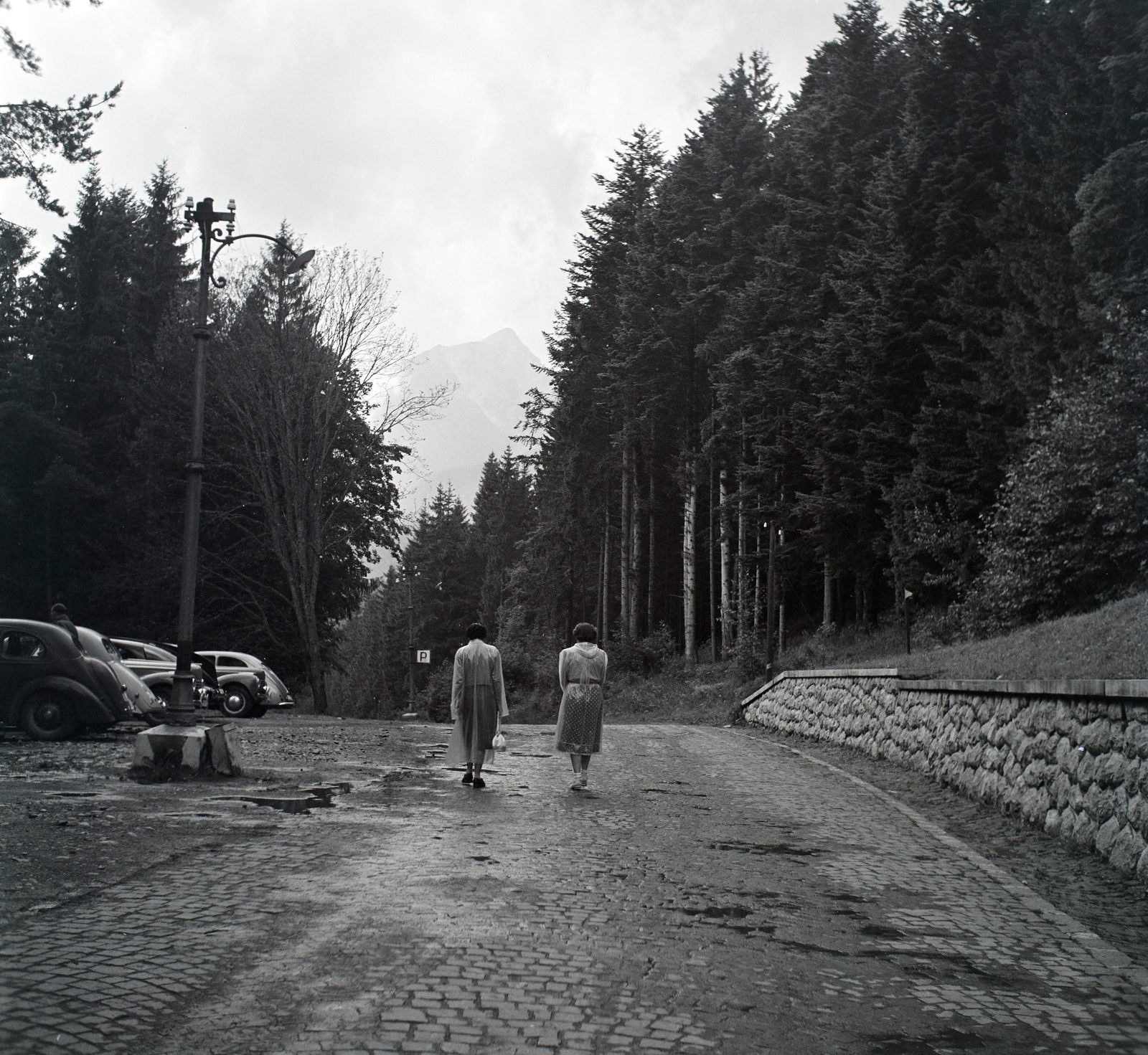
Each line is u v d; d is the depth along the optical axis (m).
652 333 44.59
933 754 14.67
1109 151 27.66
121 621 50.25
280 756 16.23
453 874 7.56
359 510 47.16
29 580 51.25
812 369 35.09
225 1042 4.33
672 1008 4.98
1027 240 29.08
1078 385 24.56
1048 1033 4.95
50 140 22.38
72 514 50.59
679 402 46.69
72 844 8.21
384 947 5.71
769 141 46.62
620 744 20.28
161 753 12.83
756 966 5.74
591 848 8.87
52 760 14.43
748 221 44.59
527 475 53.25
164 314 47.19
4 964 5.17
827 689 21.30
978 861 8.96
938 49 34.41
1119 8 27.06
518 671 55.03
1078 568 22.23
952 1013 5.18
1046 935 6.72
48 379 52.22
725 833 9.92
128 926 5.94
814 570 41.09
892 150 34.34
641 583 55.47
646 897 7.17
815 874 8.23
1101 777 9.46
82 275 53.81
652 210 46.94
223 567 48.06
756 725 27.77
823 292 37.03
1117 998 5.50
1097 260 25.84
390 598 89.50
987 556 25.80
